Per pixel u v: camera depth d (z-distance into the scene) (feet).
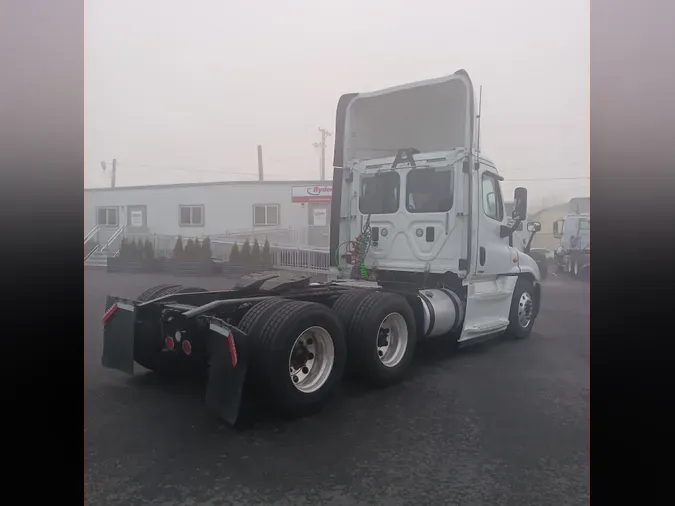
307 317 14.61
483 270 21.62
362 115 23.86
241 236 74.08
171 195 78.23
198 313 14.70
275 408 14.62
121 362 16.65
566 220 62.59
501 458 12.21
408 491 10.75
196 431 13.61
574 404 15.81
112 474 11.29
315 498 10.45
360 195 23.27
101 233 81.51
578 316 33.68
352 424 14.24
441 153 21.01
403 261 22.00
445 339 23.24
